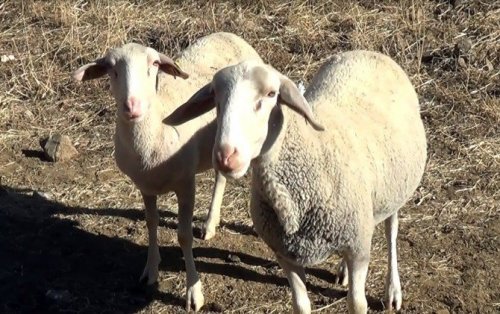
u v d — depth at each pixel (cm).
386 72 578
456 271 651
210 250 682
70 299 623
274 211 496
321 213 488
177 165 597
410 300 618
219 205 697
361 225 498
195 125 607
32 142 843
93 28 1046
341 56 584
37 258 669
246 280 644
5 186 769
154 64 579
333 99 537
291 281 520
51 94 920
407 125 559
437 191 753
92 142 843
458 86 920
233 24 1048
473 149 815
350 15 1057
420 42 997
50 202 746
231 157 428
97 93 924
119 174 793
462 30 1023
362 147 512
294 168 484
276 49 1002
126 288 639
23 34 1039
